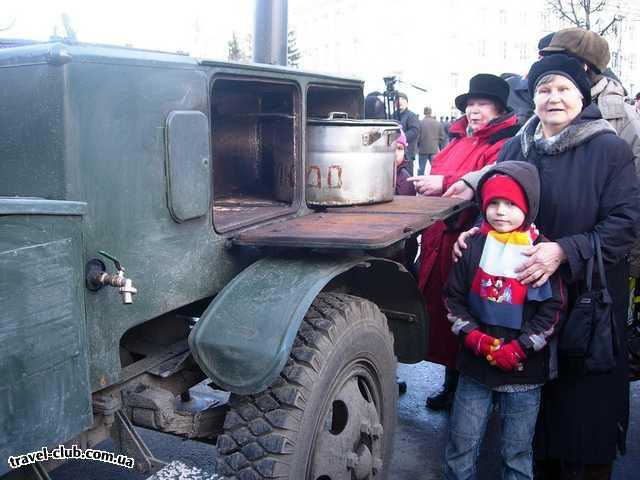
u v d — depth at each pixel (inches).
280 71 87.7
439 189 126.1
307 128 97.7
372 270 98.7
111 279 60.4
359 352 82.9
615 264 95.3
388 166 104.8
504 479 97.7
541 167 96.8
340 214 95.6
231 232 79.6
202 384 131.2
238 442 71.0
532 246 89.8
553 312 89.1
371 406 87.0
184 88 71.0
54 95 58.9
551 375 91.4
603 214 92.3
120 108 63.8
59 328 54.6
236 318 71.2
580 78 92.4
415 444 125.7
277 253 83.2
